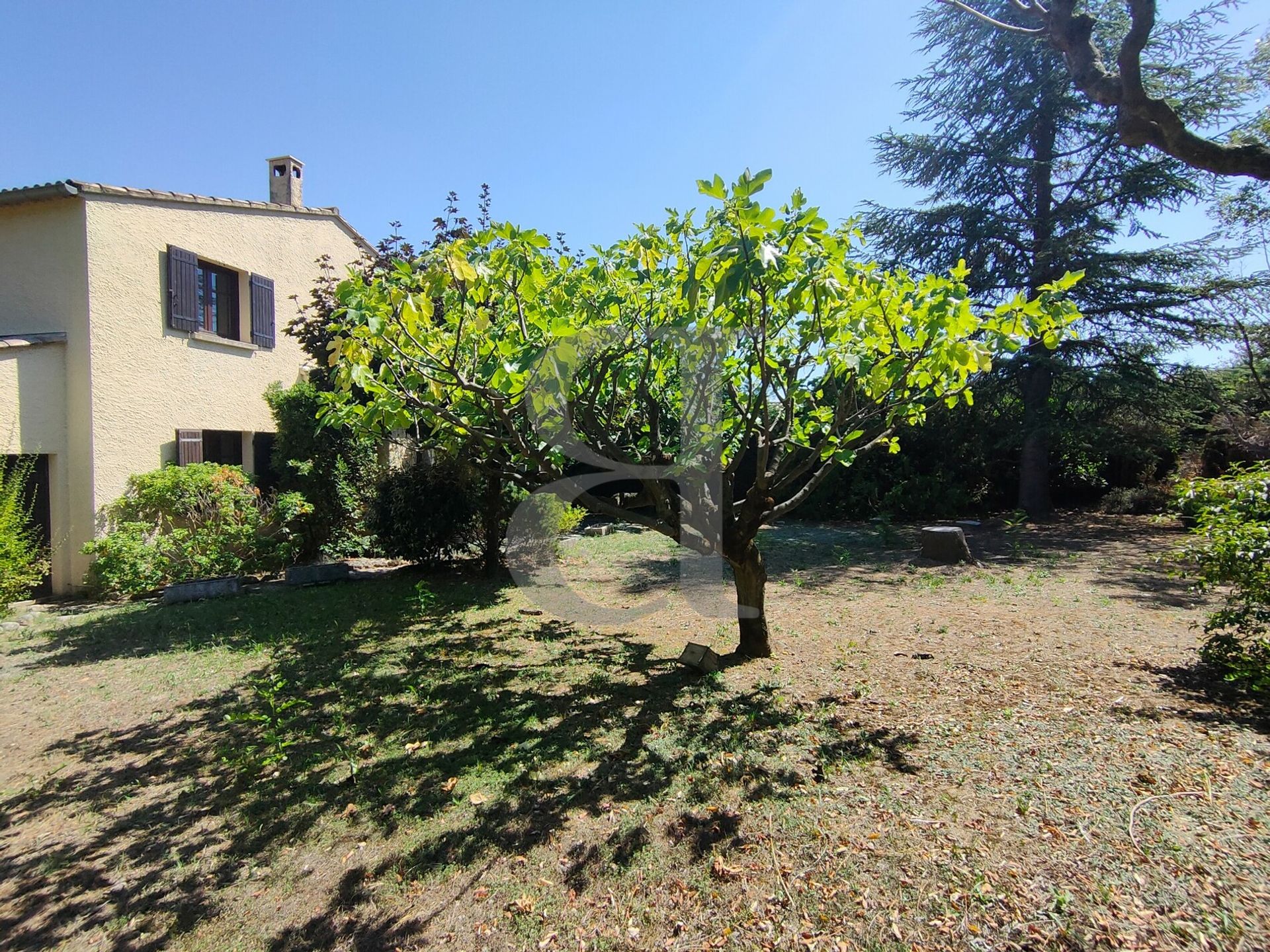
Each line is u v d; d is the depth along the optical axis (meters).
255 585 7.90
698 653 4.62
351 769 3.27
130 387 8.28
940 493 13.54
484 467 4.87
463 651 5.25
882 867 2.36
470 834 2.71
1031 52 13.24
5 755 3.56
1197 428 13.27
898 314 3.34
